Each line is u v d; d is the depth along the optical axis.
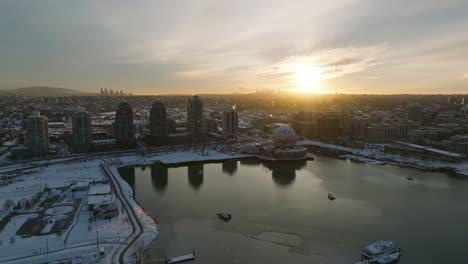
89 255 187.00
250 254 197.12
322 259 192.38
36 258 182.38
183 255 193.38
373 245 199.62
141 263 180.00
